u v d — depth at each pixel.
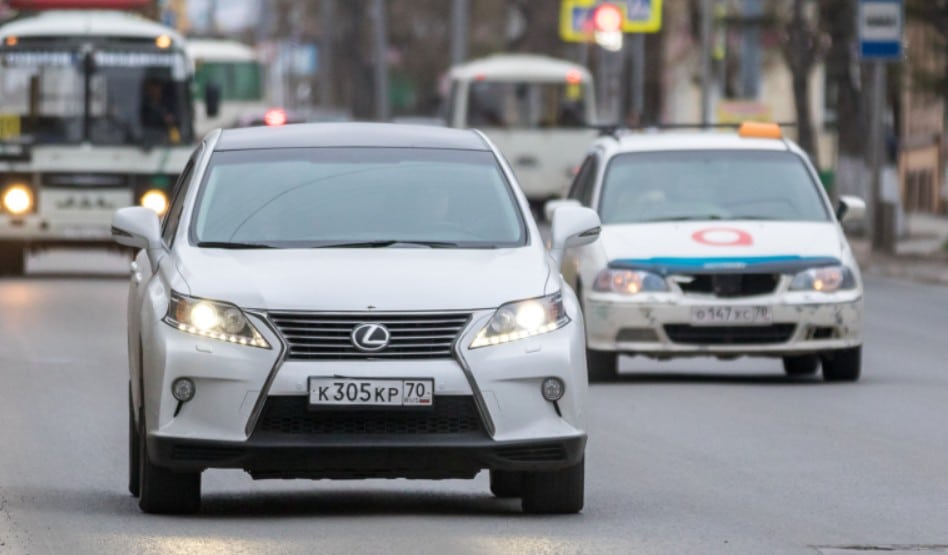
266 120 69.62
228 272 27.23
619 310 44.81
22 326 58.34
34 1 81.50
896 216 95.50
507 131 127.56
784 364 48.50
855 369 45.69
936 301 69.75
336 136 30.75
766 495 30.03
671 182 47.69
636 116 131.12
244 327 26.59
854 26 100.88
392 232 28.86
